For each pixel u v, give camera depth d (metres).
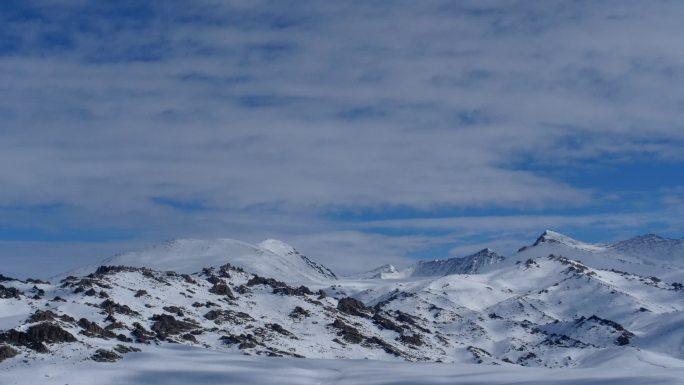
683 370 122.62
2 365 107.44
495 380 113.88
